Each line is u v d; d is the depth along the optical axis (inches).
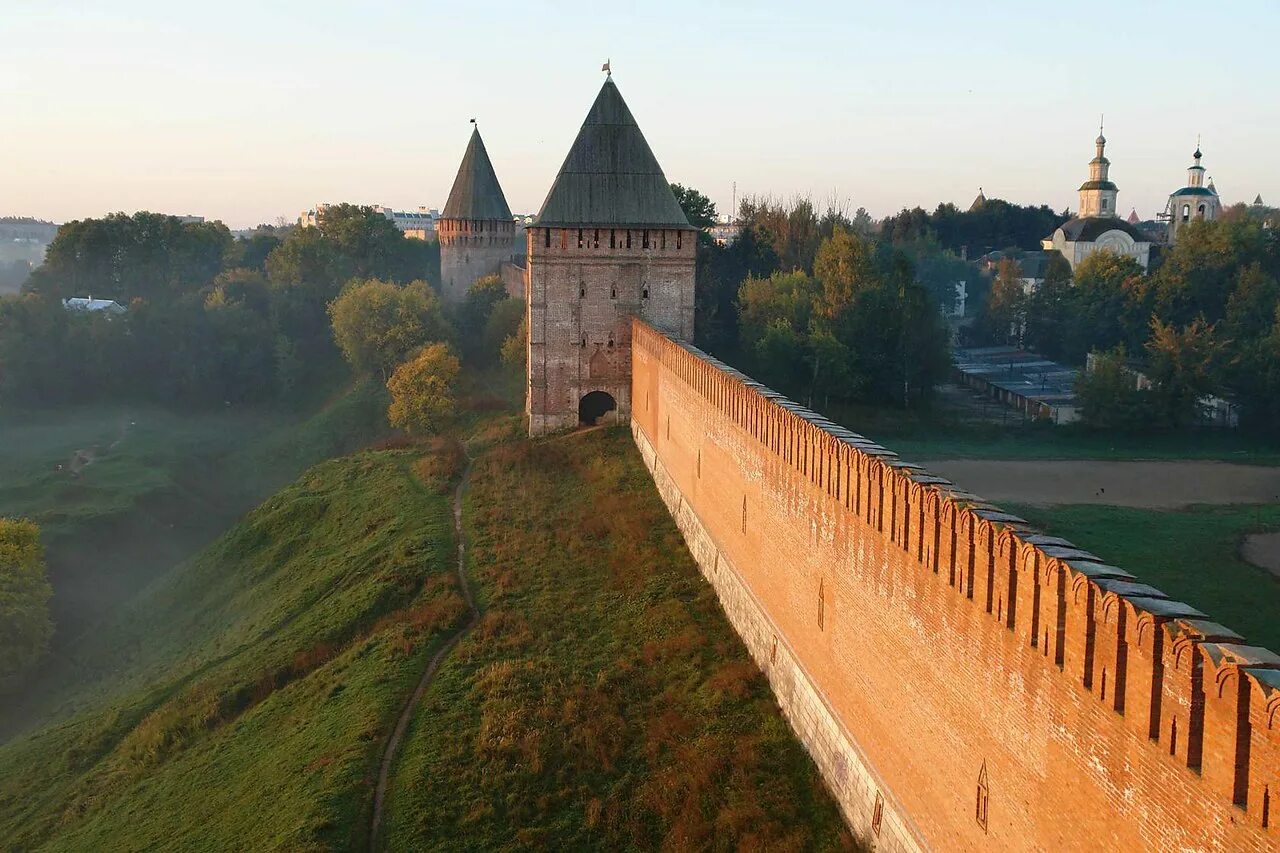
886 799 954.7
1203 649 518.0
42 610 2217.0
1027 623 693.3
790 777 1155.9
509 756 1263.5
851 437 1103.6
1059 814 656.4
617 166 2758.4
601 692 1411.2
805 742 1186.6
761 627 1395.2
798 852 1029.2
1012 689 716.7
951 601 813.2
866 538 999.6
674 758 1237.7
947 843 828.0
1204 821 516.4
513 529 2174.0
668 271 2758.4
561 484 2452.0
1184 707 531.8
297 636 1849.2
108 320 4530.0
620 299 2758.4
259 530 2613.2
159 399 4352.9
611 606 1720.0
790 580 1267.2
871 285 3073.3
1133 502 2080.5
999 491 2182.6
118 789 1531.7
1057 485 2236.7
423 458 2866.6
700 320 3577.8
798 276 3324.3
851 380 2883.9
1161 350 2746.1
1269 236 3745.1
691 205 3951.8
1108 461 2485.2
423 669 1562.5
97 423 4099.4
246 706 1674.5
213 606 2335.1
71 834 1428.4
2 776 1696.6
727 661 1444.4
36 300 4387.3
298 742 1414.9
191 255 5846.5
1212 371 2699.3
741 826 1084.5
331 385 4387.3
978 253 7003.0
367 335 4020.7
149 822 1363.2
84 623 2471.7
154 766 1569.9
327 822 1142.3
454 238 5064.0
